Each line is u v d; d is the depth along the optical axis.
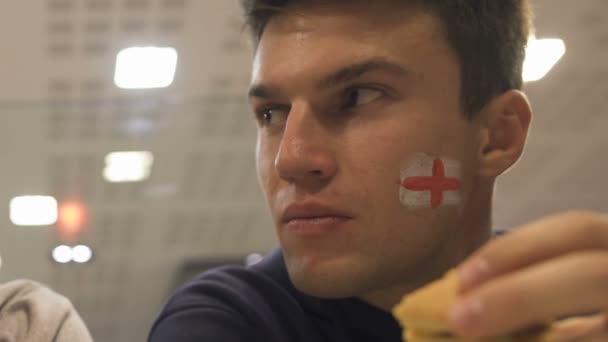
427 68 0.48
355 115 0.48
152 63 1.70
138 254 1.89
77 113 1.75
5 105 1.73
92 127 1.78
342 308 0.54
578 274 0.25
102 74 1.71
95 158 1.81
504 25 0.54
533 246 0.27
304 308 0.55
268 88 0.49
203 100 1.78
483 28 0.52
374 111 0.48
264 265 0.60
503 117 0.54
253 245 1.93
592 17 1.77
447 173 0.49
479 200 0.54
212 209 1.89
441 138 0.49
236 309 0.54
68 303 0.67
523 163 2.33
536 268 0.26
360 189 0.46
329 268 0.46
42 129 1.76
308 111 0.47
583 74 1.96
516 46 0.56
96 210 1.85
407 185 0.47
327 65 0.47
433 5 0.49
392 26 0.48
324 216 0.46
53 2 1.55
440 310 0.28
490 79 0.53
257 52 0.51
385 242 0.47
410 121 0.48
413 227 0.48
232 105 1.77
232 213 1.90
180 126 1.80
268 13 0.50
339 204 0.46
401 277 0.49
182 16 1.61
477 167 0.53
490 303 0.26
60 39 1.63
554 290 0.25
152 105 1.78
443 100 0.49
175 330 0.52
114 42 1.65
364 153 0.47
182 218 1.90
